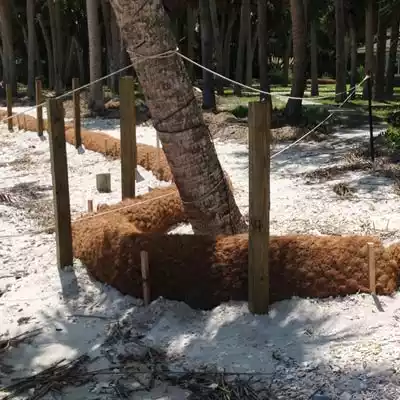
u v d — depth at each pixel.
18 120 18.55
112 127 19.22
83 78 42.12
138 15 5.49
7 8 31.47
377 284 5.18
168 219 7.54
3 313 5.50
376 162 11.22
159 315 5.24
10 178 12.25
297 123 17.22
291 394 3.99
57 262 6.39
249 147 4.89
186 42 39.22
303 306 5.08
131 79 7.69
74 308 5.56
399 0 24.80
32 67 31.19
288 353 4.48
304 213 8.42
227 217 6.15
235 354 4.54
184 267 5.41
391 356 4.31
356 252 5.23
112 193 10.45
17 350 4.83
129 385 4.26
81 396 4.16
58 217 6.21
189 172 5.92
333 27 34.66
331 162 11.88
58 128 6.09
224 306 5.25
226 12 37.59
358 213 8.30
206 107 22.02
